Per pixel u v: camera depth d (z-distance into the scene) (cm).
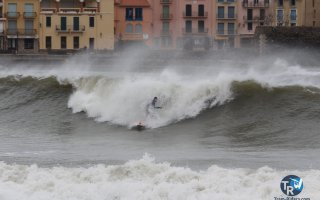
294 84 13000
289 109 12294
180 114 12388
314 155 9294
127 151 9925
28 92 14275
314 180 7431
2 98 14238
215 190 7262
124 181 7625
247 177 7544
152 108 12269
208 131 11588
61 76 14438
